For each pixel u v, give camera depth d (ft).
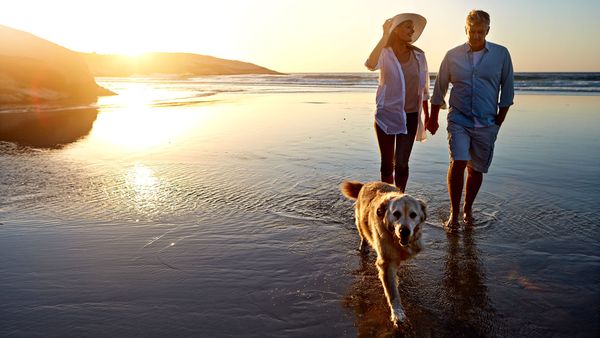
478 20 17.49
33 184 25.89
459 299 13.48
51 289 14.33
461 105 18.63
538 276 14.64
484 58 18.01
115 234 18.69
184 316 12.80
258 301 13.56
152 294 14.01
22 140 40.75
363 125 47.44
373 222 14.40
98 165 30.60
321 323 12.38
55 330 12.15
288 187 25.04
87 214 20.99
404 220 13.05
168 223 19.88
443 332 11.86
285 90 121.70
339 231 18.92
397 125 19.65
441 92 19.53
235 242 17.87
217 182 26.16
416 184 25.16
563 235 17.71
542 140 37.04
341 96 92.27
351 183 17.89
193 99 86.99
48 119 55.52
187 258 16.49
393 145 20.29
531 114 54.03
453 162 18.65
